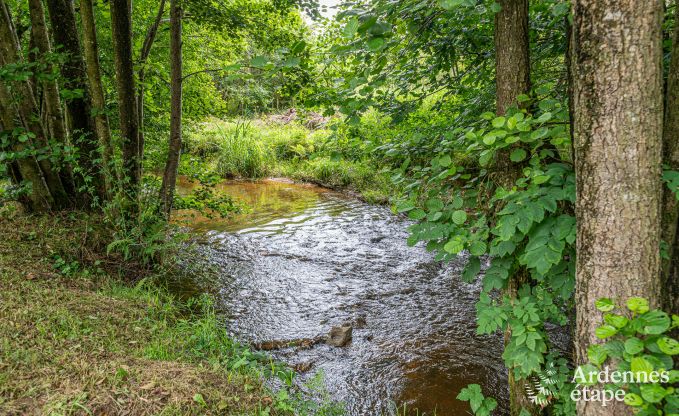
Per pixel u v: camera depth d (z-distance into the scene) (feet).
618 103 5.07
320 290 17.51
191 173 20.43
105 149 15.99
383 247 23.09
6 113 14.99
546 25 11.37
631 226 5.22
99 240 16.67
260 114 64.23
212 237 24.39
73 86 16.76
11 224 15.84
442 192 8.85
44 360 8.00
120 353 9.24
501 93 8.29
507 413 10.30
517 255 7.66
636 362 4.78
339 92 9.00
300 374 11.66
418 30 9.26
